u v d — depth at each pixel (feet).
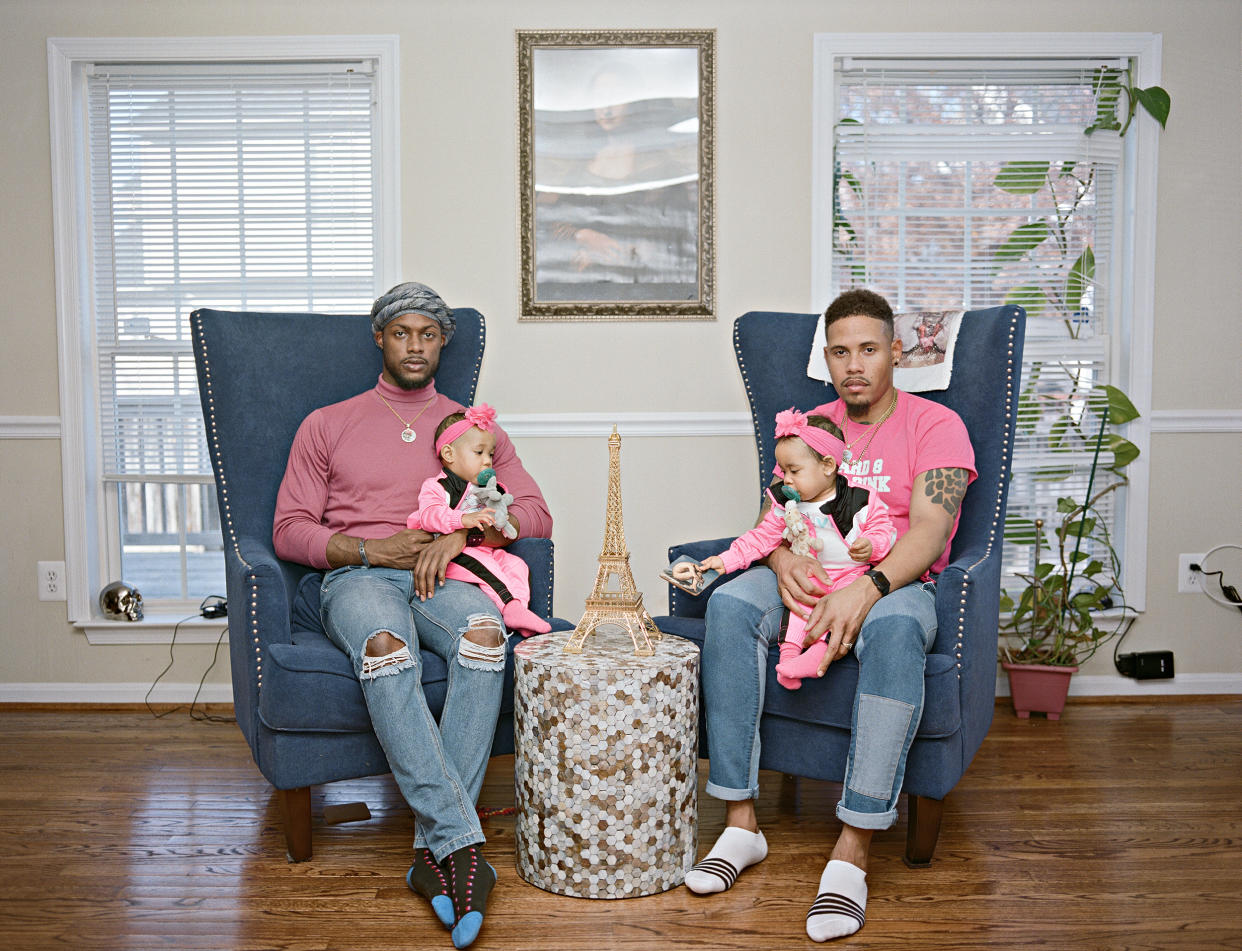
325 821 7.14
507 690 6.58
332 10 9.61
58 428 9.78
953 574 6.12
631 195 9.75
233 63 9.75
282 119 9.82
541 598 7.20
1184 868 6.26
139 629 9.86
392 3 9.59
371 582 6.63
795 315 8.14
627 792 5.80
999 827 6.91
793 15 9.68
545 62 9.65
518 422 9.81
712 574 7.32
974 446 7.11
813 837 6.84
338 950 5.33
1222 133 9.90
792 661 6.08
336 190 9.87
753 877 6.20
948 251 10.09
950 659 5.97
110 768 8.14
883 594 6.14
